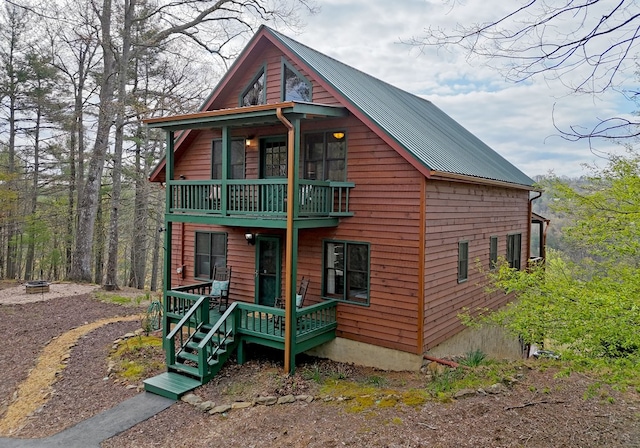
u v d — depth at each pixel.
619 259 5.71
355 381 8.36
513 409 6.31
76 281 19.38
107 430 6.62
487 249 11.92
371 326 9.41
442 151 10.30
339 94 9.25
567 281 5.34
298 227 8.60
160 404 7.46
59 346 10.71
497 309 12.52
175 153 12.62
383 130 8.74
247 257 11.53
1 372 9.45
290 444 5.82
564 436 5.54
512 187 12.59
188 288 10.98
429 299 9.05
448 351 9.95
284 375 8.47
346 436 5.86
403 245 8.97
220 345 8.91
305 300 10.38
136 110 18.17
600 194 5.66
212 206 9.82
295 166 8.45
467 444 5.41
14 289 17.52
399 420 6.16
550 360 7.93
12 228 23.39
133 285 24.02
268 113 8.44
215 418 6.83
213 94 11.44
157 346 10.38
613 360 4.30
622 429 5.73
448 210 9.73
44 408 7.54
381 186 9.23
